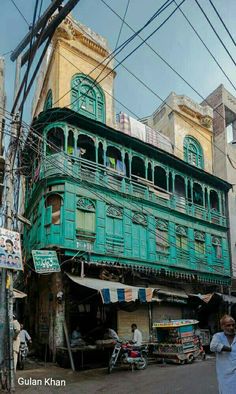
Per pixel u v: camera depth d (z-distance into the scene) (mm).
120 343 13586
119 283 16828
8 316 9289
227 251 25047
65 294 15984
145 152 21172
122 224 18688
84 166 17844
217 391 9422
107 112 20844
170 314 20188
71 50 20109
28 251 19297
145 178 20797
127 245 18516
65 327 14984
